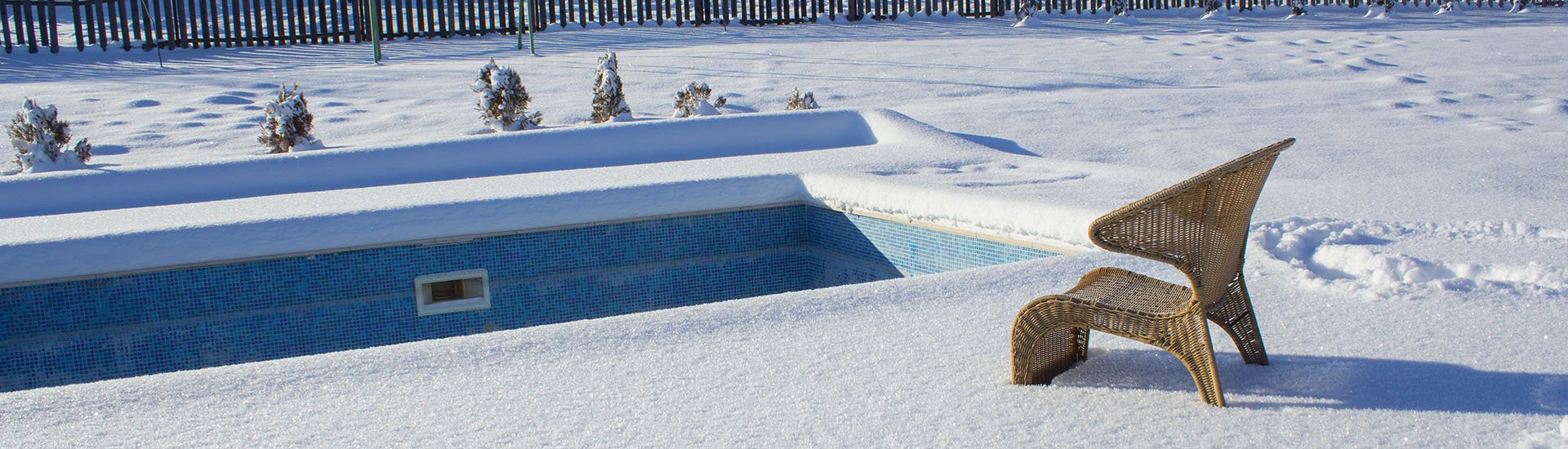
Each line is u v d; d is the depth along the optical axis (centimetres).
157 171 630
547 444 251
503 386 289
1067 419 258
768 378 291
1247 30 1875
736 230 614
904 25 1952
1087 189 554
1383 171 630
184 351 515
